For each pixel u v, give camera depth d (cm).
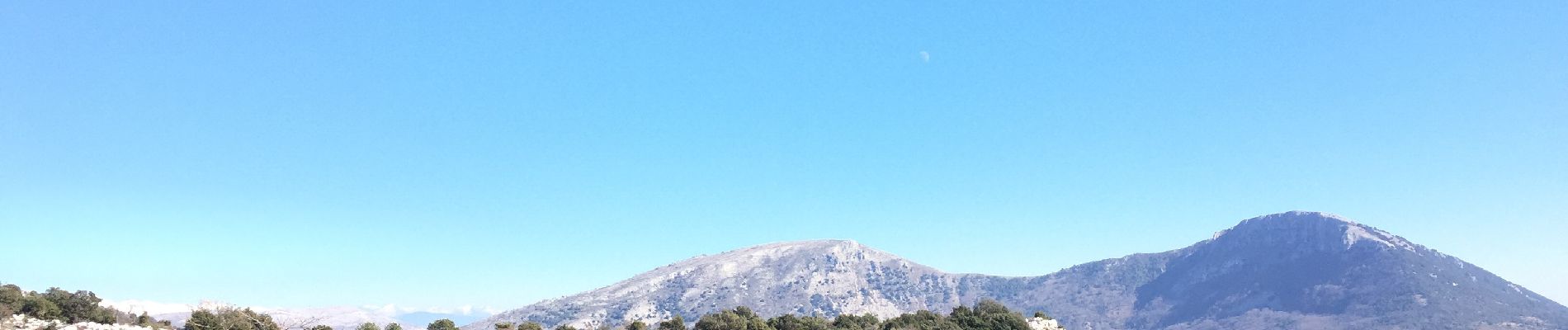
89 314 14888
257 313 16438
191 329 14400
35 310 13912
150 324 16012
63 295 14888
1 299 13588
